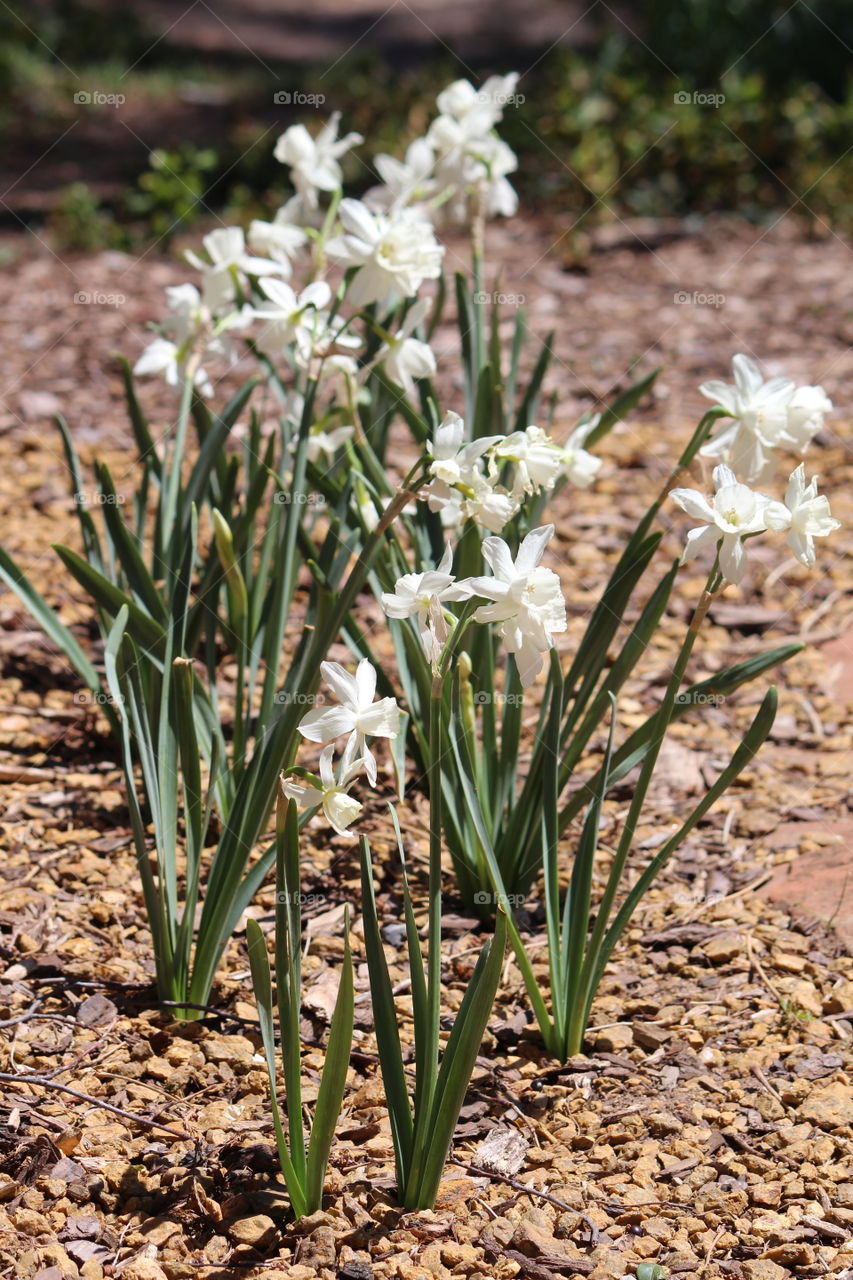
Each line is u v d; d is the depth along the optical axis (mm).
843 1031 2127
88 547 2811
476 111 2801
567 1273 1627
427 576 1583
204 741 2486
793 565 3924
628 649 2225
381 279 2252
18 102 11680
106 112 11438
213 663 2662
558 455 1785
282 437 3008
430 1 16781
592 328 5730
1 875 2484
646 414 4863
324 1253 1625
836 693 3285
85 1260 1618
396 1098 1699
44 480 4348
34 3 14773
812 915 2424
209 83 12672
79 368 5359
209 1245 1656
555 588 1564
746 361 1977
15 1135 1822
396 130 9008
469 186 2867
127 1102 1915
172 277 6754
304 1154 1710
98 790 2828
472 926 2432
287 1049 1639
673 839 2033
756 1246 1684
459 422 1742
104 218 7680
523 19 14719
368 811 2770
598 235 7238
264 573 2857
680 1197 1773
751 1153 1858
